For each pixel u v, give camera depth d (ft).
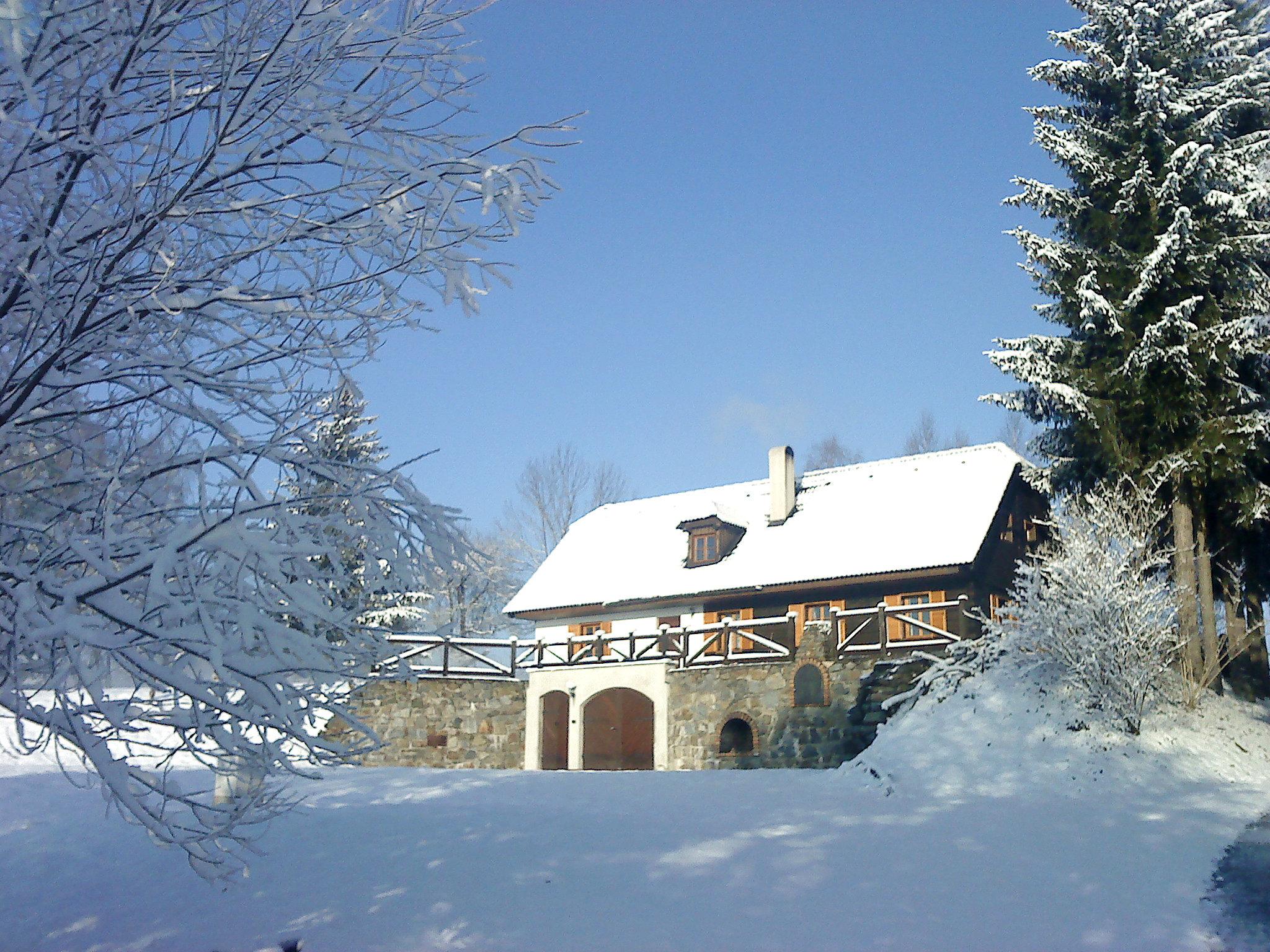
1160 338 54.85
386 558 15.71
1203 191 56.90
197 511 15.42
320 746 14.75
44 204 14.28
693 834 31.89
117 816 36.50
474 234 16.74
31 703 13.94
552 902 24.44
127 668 13.82
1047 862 28.30
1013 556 77.30
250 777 16.70
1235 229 58.18
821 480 88.33
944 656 53.16
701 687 64.85
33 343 15.08
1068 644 45.11
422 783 43.52
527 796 39.65
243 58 14.88
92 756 13.20
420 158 16.49
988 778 40.75
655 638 72.49
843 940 21.90
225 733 14.16
